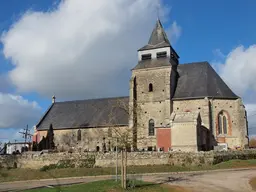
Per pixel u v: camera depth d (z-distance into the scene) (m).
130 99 62.53
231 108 58.38
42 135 74.75
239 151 48.88
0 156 55.34
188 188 26.84
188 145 51.41
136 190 25.95
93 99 77.00
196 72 64.00
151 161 47.00
